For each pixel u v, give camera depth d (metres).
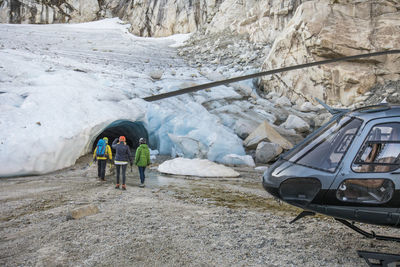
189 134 12.02
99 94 12.49
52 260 2.79
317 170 2.59
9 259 2.80
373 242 3.56
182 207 5.15
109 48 26.34
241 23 29.19
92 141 11.20
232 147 11.88
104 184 7.25
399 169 2.38
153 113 13.23
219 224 4.13
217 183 8.00
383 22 15.57
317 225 4.26
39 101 10.34
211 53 26.80
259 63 22.31
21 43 21.56
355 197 2.47
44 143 8.56
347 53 15.70
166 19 35.56
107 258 2.86
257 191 7.01
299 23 17.14
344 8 16.59
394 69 15.09
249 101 17.52
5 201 5.26
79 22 35.81
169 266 2.72
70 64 17.08
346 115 2.91
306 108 16.58
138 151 7.00
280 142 12.44
